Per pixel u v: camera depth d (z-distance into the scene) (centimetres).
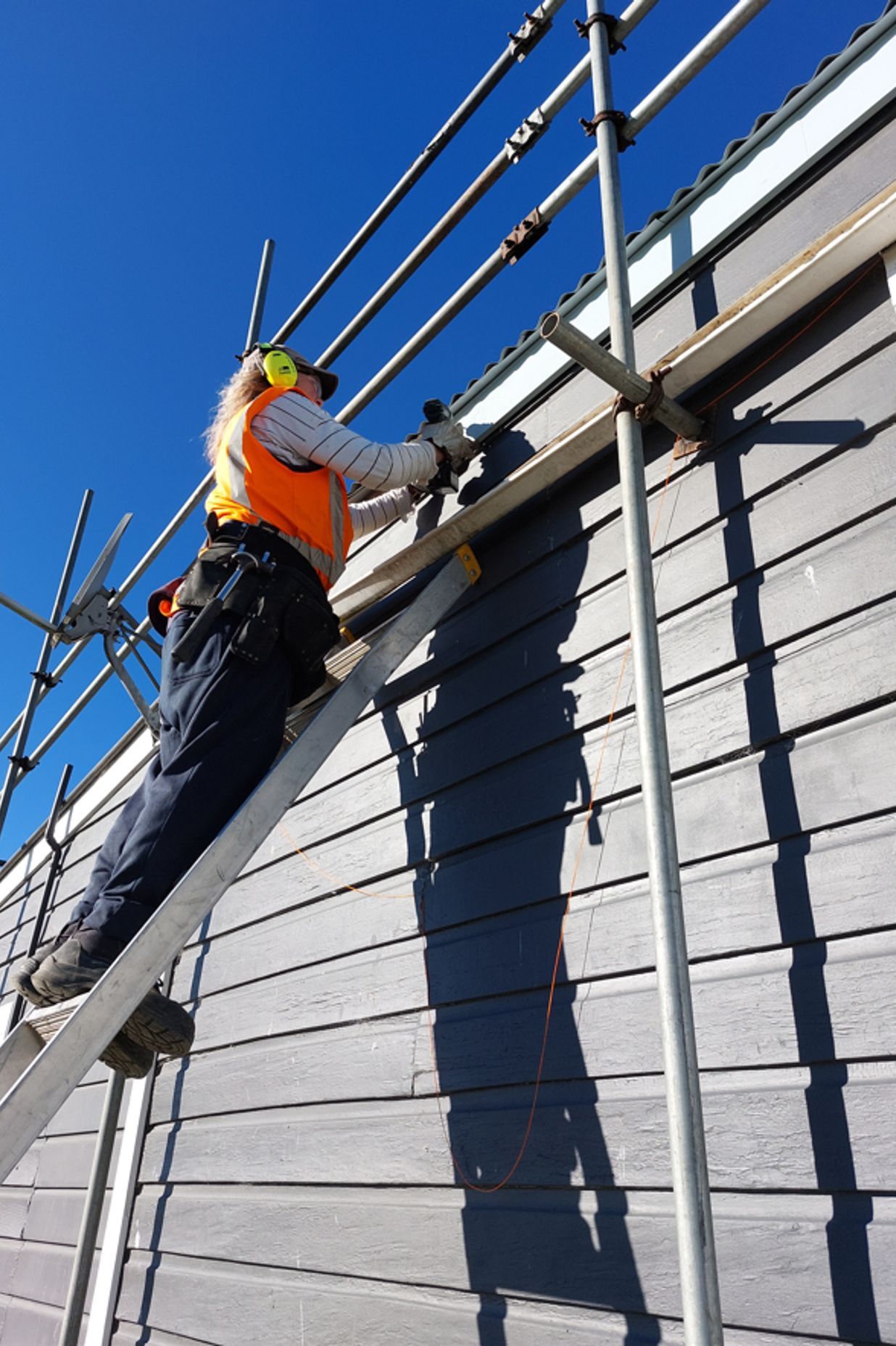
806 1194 144
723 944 166
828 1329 134
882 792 153
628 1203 166
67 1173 382
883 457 169
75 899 497
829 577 171
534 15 266
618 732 200
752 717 175
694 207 219
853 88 191
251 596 200
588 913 192
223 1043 291
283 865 294
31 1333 360
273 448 221
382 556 296
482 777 231
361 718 280
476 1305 184
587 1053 182
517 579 240
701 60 217
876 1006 144
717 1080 160
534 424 250
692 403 206
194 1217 275
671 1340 152
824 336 185
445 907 228
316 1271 223
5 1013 532
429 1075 214
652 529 207
